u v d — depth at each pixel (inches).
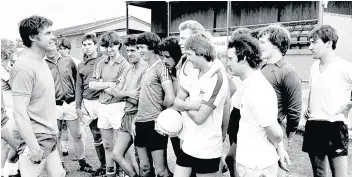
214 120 101.8
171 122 113.8
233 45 89.4
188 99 110.6
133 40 144.5
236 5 564.1
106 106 156.9
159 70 127.3
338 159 115.7
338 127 114.7
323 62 116.1
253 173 87.6
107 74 159.8
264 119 84.1
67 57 184.9
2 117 127.0
